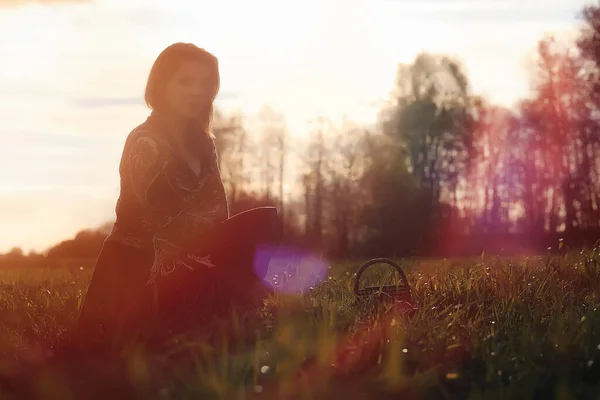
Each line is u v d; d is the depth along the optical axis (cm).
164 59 568
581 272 853
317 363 419
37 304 736
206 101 577
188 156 570
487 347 447
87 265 1853
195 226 565
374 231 5066
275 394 376
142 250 551
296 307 558
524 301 648
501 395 374
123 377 411
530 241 4075
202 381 385
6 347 507
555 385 390
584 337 474
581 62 4488
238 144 5131
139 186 550
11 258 2031
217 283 555
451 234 5388
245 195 5166
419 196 5109
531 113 4800
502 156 5384
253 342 472
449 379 397
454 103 5662
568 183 4700
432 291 741
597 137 4538
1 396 394
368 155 5247
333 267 1270
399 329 478
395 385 390
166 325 512
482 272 843
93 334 518
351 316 538
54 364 452
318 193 5238
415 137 5625
